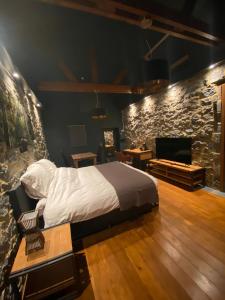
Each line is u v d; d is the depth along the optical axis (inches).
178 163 145.1
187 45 115.6
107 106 253.6
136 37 119.3
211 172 121.3
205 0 77.2
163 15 66.1
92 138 248.5
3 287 41.4
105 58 157.8
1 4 65.8
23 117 96.8
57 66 160.1
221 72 101.9
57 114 225.6
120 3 57.3
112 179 97.1
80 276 59.8
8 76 77.7
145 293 52.1
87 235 82.5
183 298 49.4
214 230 79.3
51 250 48.1
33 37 98.8
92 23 101.0
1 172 53.6
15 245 53.7
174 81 139.6
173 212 97.7
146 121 197.0
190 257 64.4
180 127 144.1
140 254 68.2
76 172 120.0
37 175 80.0
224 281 53.7
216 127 112.0
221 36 82.6
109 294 52.9
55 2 56.9
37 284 53.2
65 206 70.1
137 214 95.1
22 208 60.7
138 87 130.3
